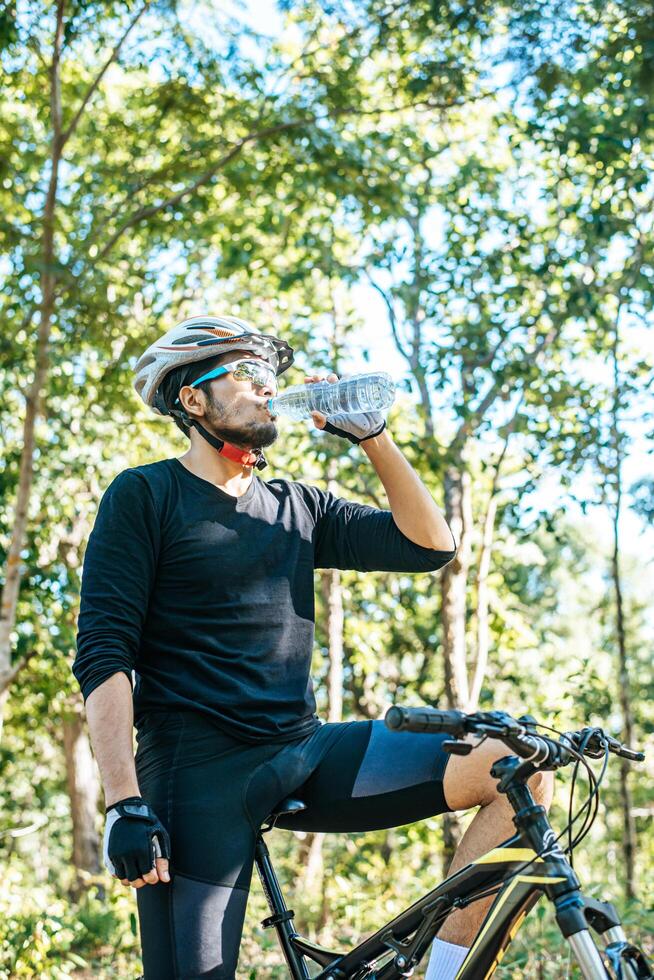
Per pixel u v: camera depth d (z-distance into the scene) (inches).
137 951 327.0
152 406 108.1
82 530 544.1
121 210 420.8
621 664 410.9
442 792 90.8
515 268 434.3
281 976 238.2
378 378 100.2
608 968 71.8
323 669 603.2
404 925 86.9
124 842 83.2
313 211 448.1
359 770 94.3
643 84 341.1
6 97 412.2
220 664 95.0
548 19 333.1
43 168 404.5
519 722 76.7
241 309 494.6
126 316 410.6
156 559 96.0
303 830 99.0
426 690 659.4
